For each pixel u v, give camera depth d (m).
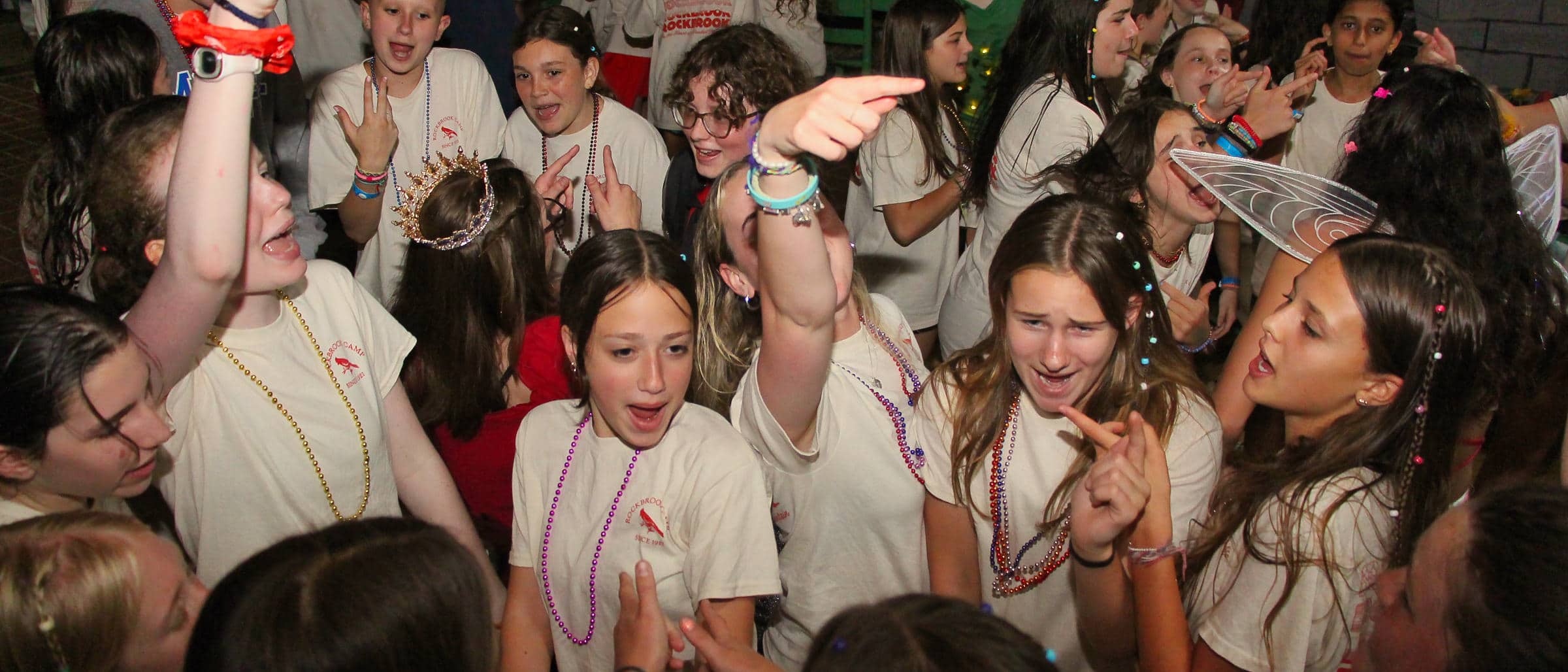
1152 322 2.01
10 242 5.16
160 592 1.40
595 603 2.00
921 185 3.44
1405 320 1.77
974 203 3.48
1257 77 2.98
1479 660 1.21
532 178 3.73
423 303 2.43
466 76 3.71
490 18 4.89
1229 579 1.87
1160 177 2.87
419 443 2.26
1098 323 1.87
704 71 2.85
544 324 2.49
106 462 1.62
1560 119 3.49
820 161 1.74
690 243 2.99
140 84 2.68
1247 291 4.40
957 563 2.14
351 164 3.56
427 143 3.64
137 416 1.63
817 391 1.81
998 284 1.97
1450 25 6.15
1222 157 2.74
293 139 3.73
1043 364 1.91
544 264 2.54
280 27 1.59
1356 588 1.74
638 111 5.78
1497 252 2.39
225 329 1.90
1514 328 2.23
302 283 2.03
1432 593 1.29
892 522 2.07
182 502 1.94
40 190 2.69
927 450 2.08
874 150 3.46
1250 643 1.76
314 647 1.15
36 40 4.48
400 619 1.19
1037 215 1.92
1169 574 1.80
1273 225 2.54
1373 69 3.90
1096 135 3.14
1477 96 2.52
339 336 2.06
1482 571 1.23
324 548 1.26
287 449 1.94
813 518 2.05
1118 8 3.18
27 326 1.50
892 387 2.11
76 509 1.66
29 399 1.50
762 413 1.89
